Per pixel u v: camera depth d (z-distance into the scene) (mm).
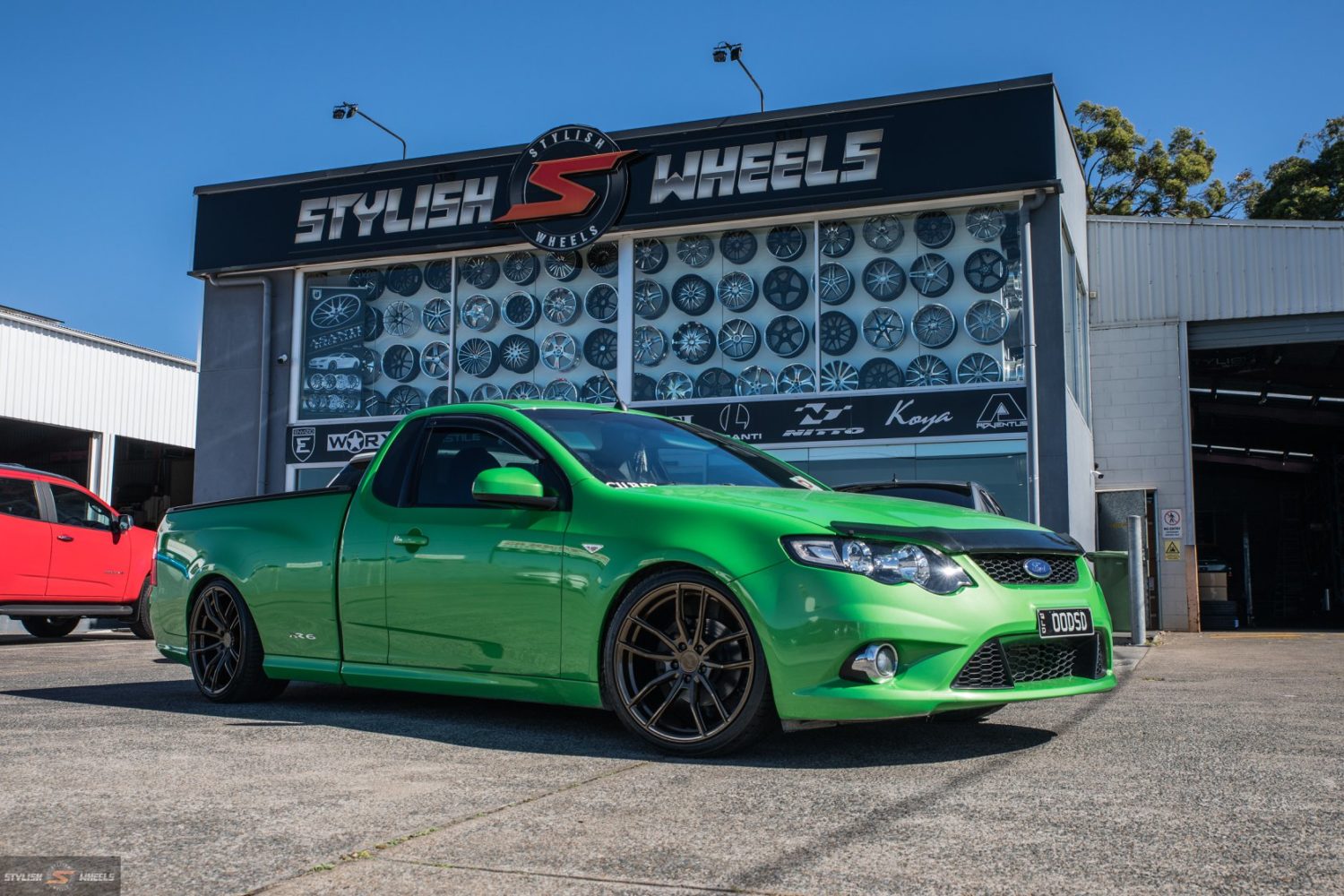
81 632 14273
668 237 14055
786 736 4152
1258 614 31906
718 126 13547
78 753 3746
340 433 15078
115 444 24906
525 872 2340
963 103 12602
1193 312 16578
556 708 4980
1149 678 7012
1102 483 16703
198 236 15789
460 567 4418
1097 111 32312
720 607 3779
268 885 2244
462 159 14695
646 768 3521
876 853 2477
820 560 3627
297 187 15414
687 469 4684
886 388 12898
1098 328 16875
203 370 15719
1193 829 2688
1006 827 2711
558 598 4105
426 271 15094
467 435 4730
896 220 13148
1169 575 16375
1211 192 32719
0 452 26766
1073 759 3672
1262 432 26141
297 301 15438
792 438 13141
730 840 2600
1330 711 4973
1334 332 16156
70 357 23422
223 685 5316
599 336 14250
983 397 12422
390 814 2855
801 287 13445
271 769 3461
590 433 4648
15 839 2598
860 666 3521
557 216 14117
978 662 3699
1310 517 30359
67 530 11188
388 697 5531
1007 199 12680
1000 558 3900
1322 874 2303
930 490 7977
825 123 13125
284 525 5191
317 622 4945
